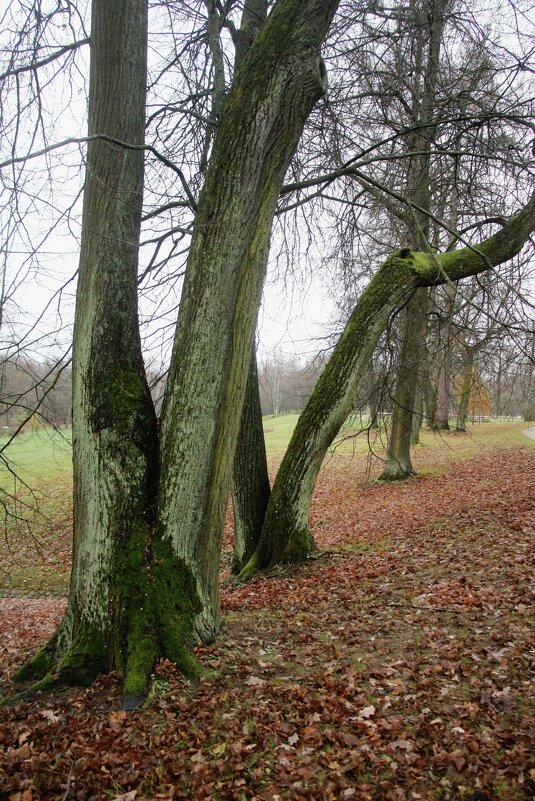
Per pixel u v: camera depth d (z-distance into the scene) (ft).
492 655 13.92
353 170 19.42
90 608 13.93
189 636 14.14
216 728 11.65
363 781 9.95
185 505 14.14
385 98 25.04
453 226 31.99
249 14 26.14
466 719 11.37
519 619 15.93
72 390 14.78
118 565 13.92
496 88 24.72
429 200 33.24
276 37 13.65
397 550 28.04
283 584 24.36
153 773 10.38
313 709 12.34
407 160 28.89
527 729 10.64
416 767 10.11
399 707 12.19
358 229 30.45
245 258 14.15
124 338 14.71
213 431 14.23
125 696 12.48
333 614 19.42
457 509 36.35
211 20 22.94
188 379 13.97
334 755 10.68
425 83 27.45
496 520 30.01
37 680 14.14
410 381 43.50
